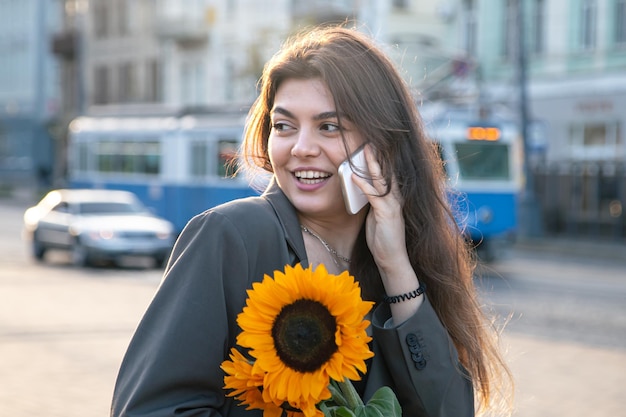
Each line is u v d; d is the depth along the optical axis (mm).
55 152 57156
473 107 19812
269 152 2490
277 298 2066
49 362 8695
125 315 11656
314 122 2404
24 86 60406
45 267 18984
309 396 2053
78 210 19922
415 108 2529
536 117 32094
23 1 60438
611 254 22969
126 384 2174
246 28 41281
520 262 21641
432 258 2523
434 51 21578
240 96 41281
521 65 26141
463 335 2551
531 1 32219
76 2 54812
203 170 25250
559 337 10734
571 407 7277
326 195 2443
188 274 2234
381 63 2482
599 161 28516
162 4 46375
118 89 50281
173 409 2135
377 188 2426
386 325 2412
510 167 19969
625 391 7898
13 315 11461
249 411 2277
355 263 2566
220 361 2211
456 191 2916
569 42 31156
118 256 18703
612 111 29781
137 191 27344
